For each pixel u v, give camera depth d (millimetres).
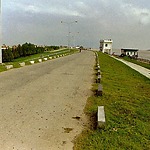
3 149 5566
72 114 8523
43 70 21766
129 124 7898
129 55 81438
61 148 5805
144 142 6566
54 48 90938
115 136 6652
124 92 13602
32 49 54406
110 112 9023
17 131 6656
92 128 7238
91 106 9633
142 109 10078
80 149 5750
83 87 13781
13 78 16078
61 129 7035
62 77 17578
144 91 14906
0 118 7652
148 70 34219
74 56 52500
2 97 10469
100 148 5832
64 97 11031
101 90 11562
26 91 11938
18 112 8375
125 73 26234
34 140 6160
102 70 24391
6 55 37156
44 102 9930
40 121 7582
